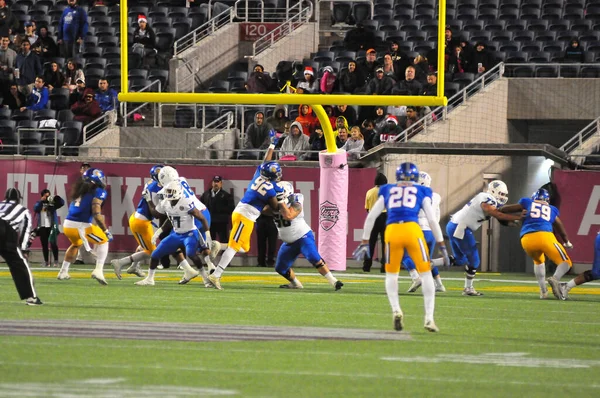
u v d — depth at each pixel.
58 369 20.84
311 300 37.69
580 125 70.06
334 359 22.88
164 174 42.44
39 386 18.91
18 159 61.12
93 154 64.75
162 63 74.56
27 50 71.06
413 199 27.70
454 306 36.75
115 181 60.53
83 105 67.06
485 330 29.08
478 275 56.09
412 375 20.98
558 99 66.88
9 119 67.38
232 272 54.34
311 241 42.88
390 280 27.59
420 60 63.91
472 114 64.75
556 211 41.12
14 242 32.53
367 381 20.20
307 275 52.97
